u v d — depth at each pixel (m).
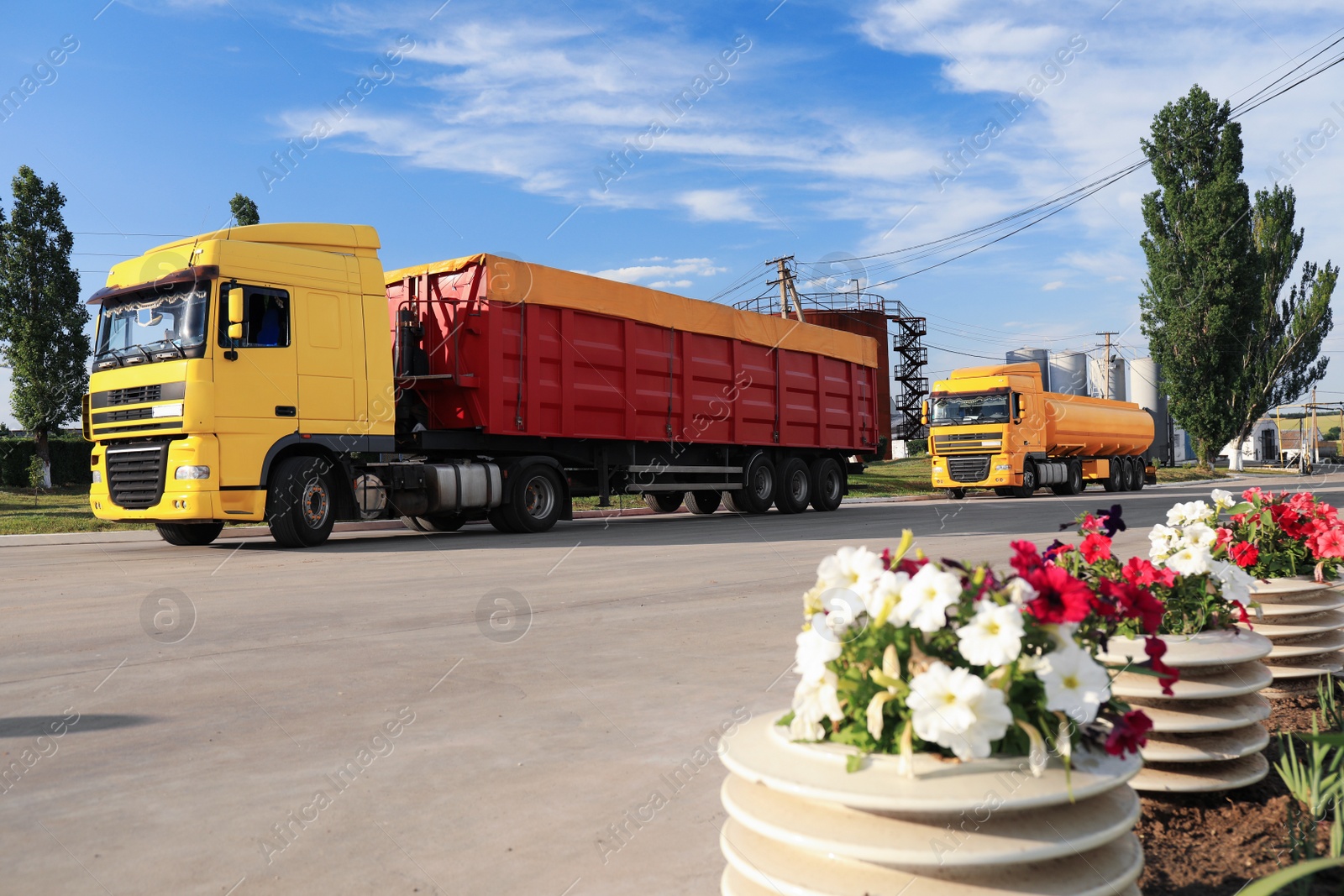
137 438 12.03
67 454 33.06
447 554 11.83
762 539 13.79
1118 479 34.19
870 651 1.98
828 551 11.91
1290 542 4.72
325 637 6.41
